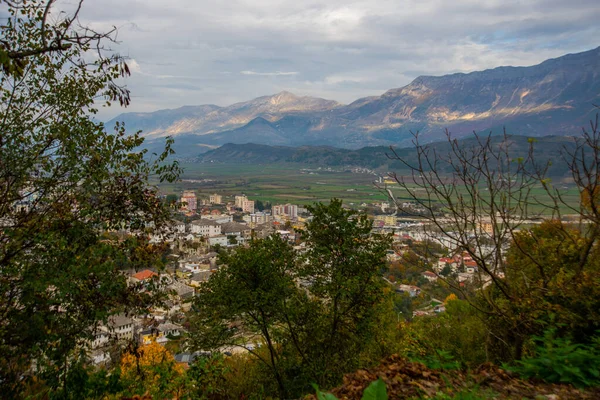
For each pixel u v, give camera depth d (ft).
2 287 24.98
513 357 23.81
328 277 40.01
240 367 45.03
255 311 40.14
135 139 32.14
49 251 26.05
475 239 22.02
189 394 29.43
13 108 28.63
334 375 38.19
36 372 25.71
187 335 39.81
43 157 28.45
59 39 19.36
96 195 29.89
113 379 25.98
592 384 17.08
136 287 31.50
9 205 28.25
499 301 24.82
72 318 27.20
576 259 24.21
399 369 20.24
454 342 33.86
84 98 30.55
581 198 20.98
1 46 16.31
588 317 20.90
